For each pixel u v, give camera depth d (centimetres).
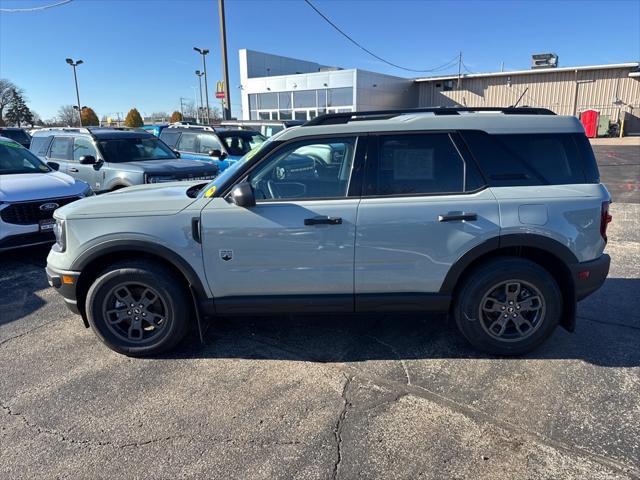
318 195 347
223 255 345
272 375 339
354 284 348
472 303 346
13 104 7062
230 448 263
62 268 360
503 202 334
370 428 278
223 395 315
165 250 345
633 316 426
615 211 905
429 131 345
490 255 353
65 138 934
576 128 349
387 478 240
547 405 297
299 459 254
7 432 280
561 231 334
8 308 473
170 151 947
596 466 245
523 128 346
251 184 350
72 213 355
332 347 380
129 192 407
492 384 322
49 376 343
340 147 351
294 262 344
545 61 3519
